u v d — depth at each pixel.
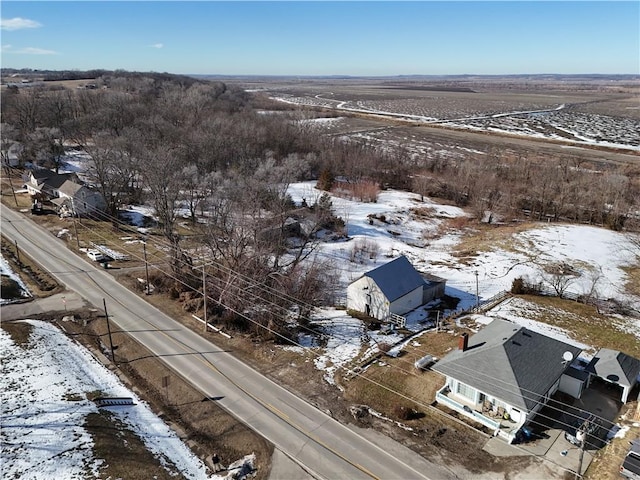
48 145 97.94
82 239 64.75
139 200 80.75
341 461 29.16
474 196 89.75
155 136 94.44
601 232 75.81
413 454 29.67
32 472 26.83
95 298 49.44
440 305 50.97
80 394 34.59
